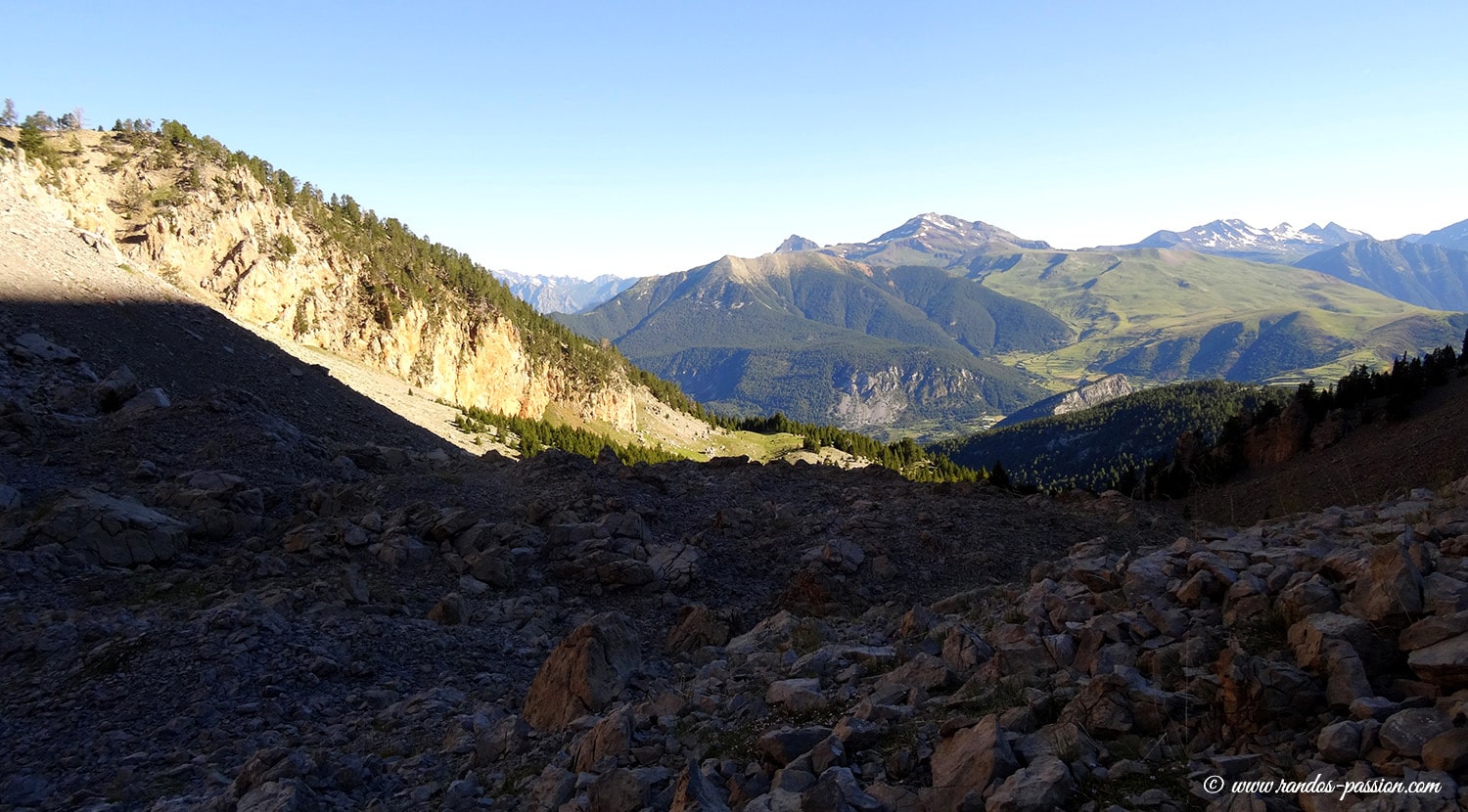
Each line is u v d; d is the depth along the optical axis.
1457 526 11.36
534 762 11.95
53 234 77.44
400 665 17.75
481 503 29.31
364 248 146.75
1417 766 6.54
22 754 13.57
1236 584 10.86
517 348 180.50
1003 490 38.28
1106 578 13.75
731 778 9.68
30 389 41.09
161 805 11.34
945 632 14.95
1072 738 8.38
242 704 15.27
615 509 28.88
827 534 28.39
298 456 33.59
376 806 11.03
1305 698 7.96
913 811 8.09
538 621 21.08
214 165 123.75
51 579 21.22
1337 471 55.94
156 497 27.47
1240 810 6.73
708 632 20.19
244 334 81.56
